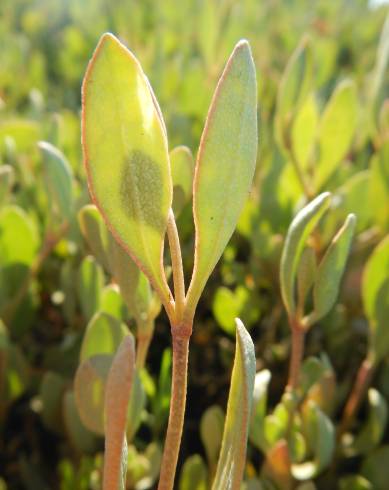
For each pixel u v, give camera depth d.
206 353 0.27
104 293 0.18
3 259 0.23
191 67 0.32
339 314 0.24
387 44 0.28
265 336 0.25
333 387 0.19
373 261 0.20
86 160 0.10
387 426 0.23
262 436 0.17
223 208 0.10
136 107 0.10
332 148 0.24
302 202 0.25
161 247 0.11
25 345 0.27
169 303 0.11
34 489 0.22
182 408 0.11
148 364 0.26
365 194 0.25
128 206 0.10
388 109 0.28
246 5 0.50
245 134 0.10
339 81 0.42
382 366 0.24
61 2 0.60
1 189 0.22
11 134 0.30
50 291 0.27
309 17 0.59
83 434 0.20
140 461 0.19
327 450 0.18
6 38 0.48
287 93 0.23
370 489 0.19
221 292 0.23
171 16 0.56
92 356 0.15
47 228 0.22
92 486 0.19
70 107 0.45
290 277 0.15
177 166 0.16
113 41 0.10
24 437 0.24
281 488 0.18
